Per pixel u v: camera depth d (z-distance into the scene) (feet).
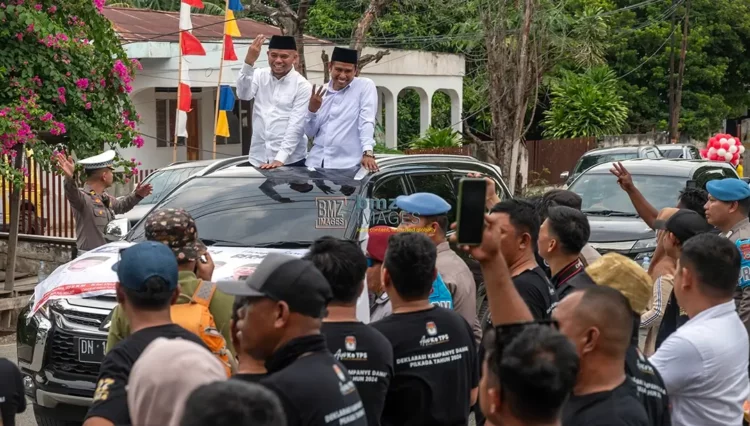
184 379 8.86
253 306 10.32
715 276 13.08
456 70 95.35
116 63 36.76
